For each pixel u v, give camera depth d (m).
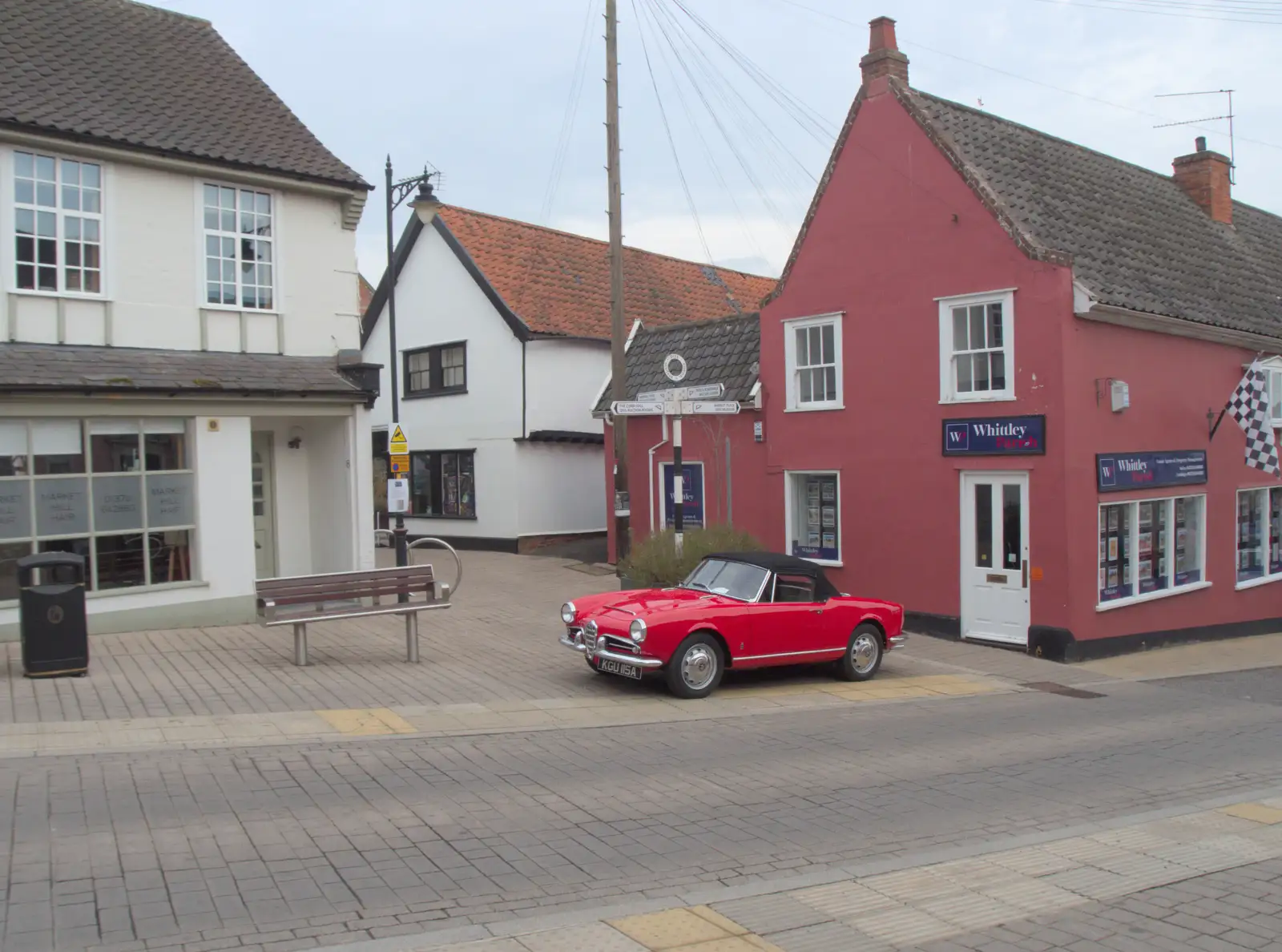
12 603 12.05
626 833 6.73
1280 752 9.86
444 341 25.73
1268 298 19.20
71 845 6.02
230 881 5.61
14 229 12.73
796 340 17.92
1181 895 5.90
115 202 13.62
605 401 21.86
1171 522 16.80
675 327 22.06
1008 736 10.15
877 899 5.73
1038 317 14.59
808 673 13.14
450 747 8.77
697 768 8.44
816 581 12.36
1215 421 17.38
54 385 12.09
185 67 15.94
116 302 13.62
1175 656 15.85
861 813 7.40
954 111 17.41
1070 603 14.42
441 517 25.83
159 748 8.16
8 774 7.30
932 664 14.03
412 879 5.77
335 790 7.37
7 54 13.80
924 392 15.95
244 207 14.98
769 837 6.79
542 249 26.53
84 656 10.49
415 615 12.28
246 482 14.12
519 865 6.06
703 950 4.96
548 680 11.68
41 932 4.89
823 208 17.38
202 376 13.80
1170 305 16.03
